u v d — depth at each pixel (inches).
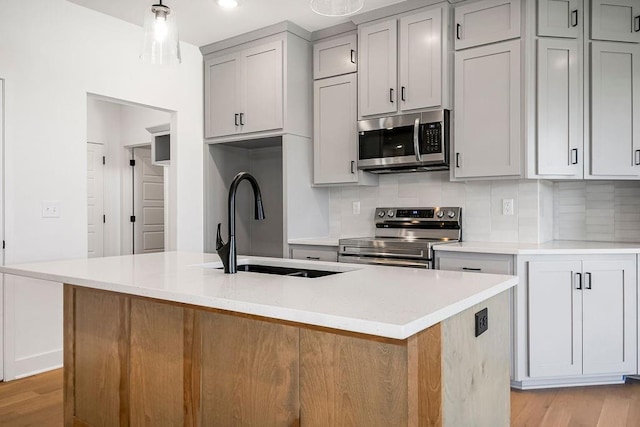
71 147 131.2
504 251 111.9
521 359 112.1
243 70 160.4
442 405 49.8
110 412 77.2
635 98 120.6
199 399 65.2
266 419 58.6
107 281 65.8
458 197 142.2
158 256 100.2
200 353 64.9
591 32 120.6
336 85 153.2
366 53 143.5
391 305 48.9
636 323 112.8
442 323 50.3
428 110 132.8
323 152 156.2
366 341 50.2
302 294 55.2
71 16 131.5
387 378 48.7
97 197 222.7
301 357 55.4
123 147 231.3
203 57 171.2
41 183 124.8
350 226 164.2
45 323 126.5
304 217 158.1
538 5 119.7
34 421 97.0
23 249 121.2
